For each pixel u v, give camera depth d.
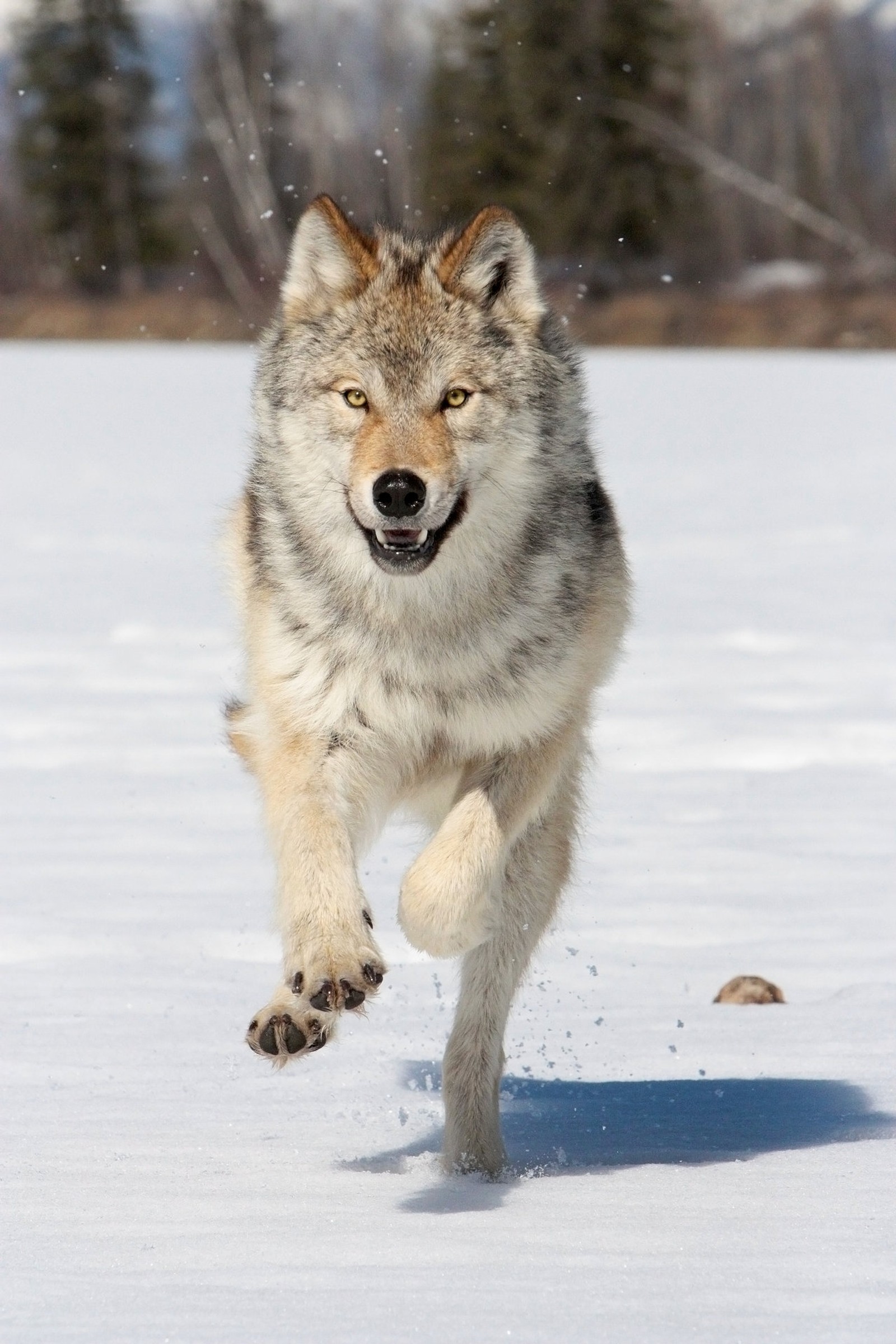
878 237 170.50
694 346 148.62
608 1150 13.71
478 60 149.38
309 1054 16.39
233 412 95.12
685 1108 14.71
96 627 39.94
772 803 26.17
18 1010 17.27
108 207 186.88
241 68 172.00
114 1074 15.44
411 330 15.01
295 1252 10.73
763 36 196.62
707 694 33.09
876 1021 16.83
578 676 15.61
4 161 199.50
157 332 166.38
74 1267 10.41
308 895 13.63
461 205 149.12
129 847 23.83
